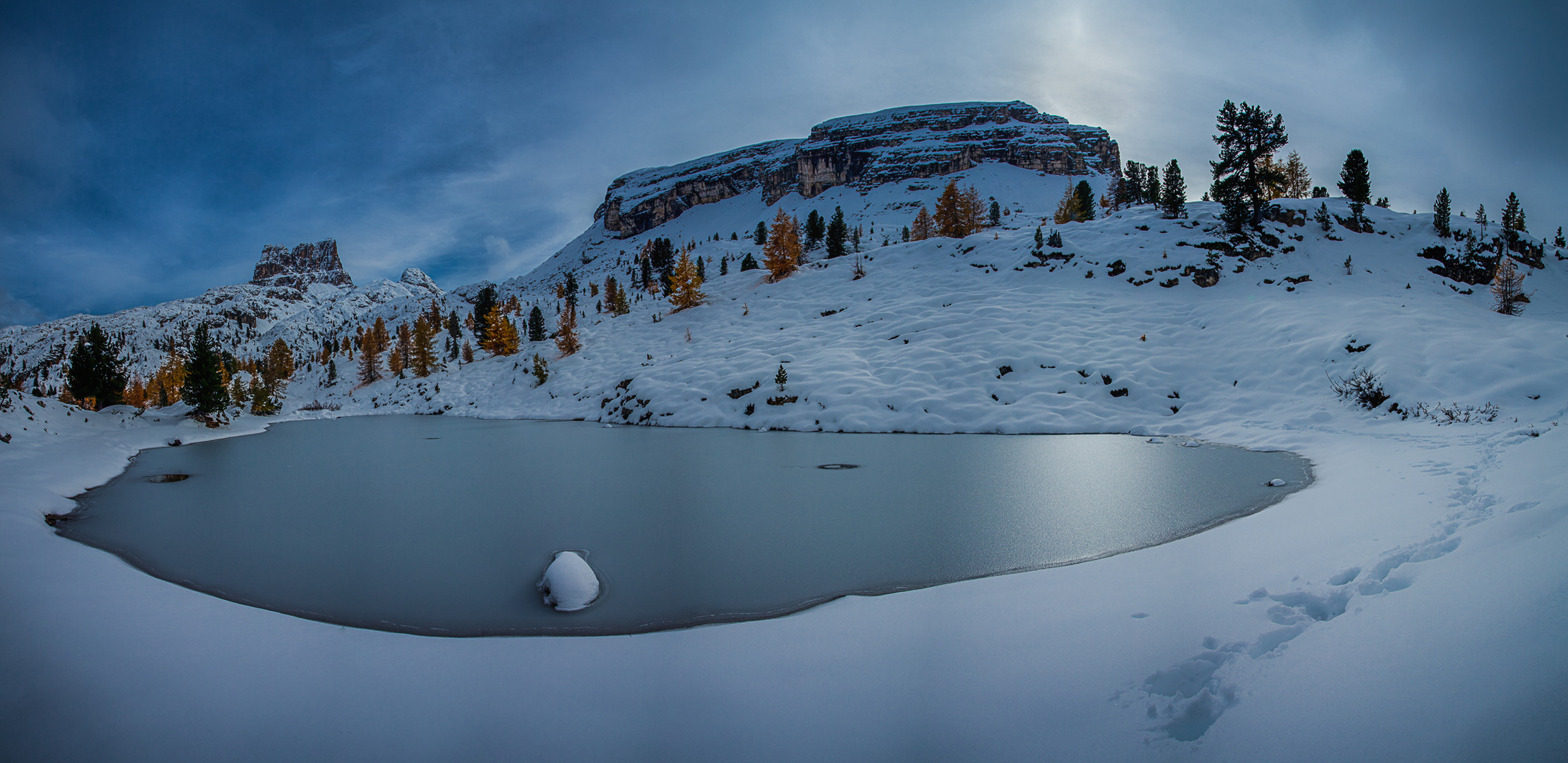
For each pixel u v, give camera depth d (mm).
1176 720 2920
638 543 7750
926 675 3695
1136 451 14086
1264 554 5516
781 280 51406
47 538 8031
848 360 27312
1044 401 20703
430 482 13086
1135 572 5539
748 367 29438
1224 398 18438
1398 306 22438
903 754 2867
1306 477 9672
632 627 4934
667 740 3109
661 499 10617
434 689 3809
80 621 4844
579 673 3996
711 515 9203
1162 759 2637
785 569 6406
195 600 5707
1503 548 3693
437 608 5543
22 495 10352
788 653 4191
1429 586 3539
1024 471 12195
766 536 7848
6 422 16781
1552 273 34250
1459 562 3738
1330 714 2635
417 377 56594
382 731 3283
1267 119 40406
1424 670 2711
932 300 34719
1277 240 35844
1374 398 14625
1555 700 2225
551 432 25578
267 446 21734
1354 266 33531
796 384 25453
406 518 9508
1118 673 3465
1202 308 26328
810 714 3312
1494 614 2904
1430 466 8094
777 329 39000
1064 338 25234
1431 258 34500
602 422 29297
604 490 11641
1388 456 9742
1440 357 14891
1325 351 18281
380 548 7746
